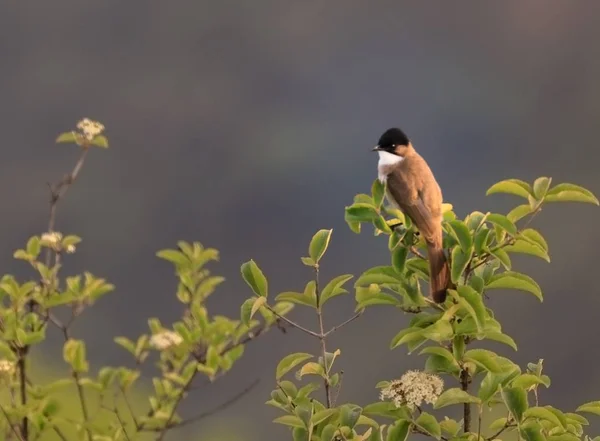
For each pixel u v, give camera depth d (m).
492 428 5.67
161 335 8.11
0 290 7.98
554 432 5.57
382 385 5.73
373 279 5.85
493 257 5.79
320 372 5.83
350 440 5.54
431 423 5.45
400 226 6.65
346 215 6.10
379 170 7.45
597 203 5.61
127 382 8.36
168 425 8.34
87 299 8.41
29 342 7.70
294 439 5.62
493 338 5.49
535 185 5.69
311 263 5.92
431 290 5.66
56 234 8.32
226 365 8.44
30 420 7.77
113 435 8.16
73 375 8.14
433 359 5.55
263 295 5.85
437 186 7.32
